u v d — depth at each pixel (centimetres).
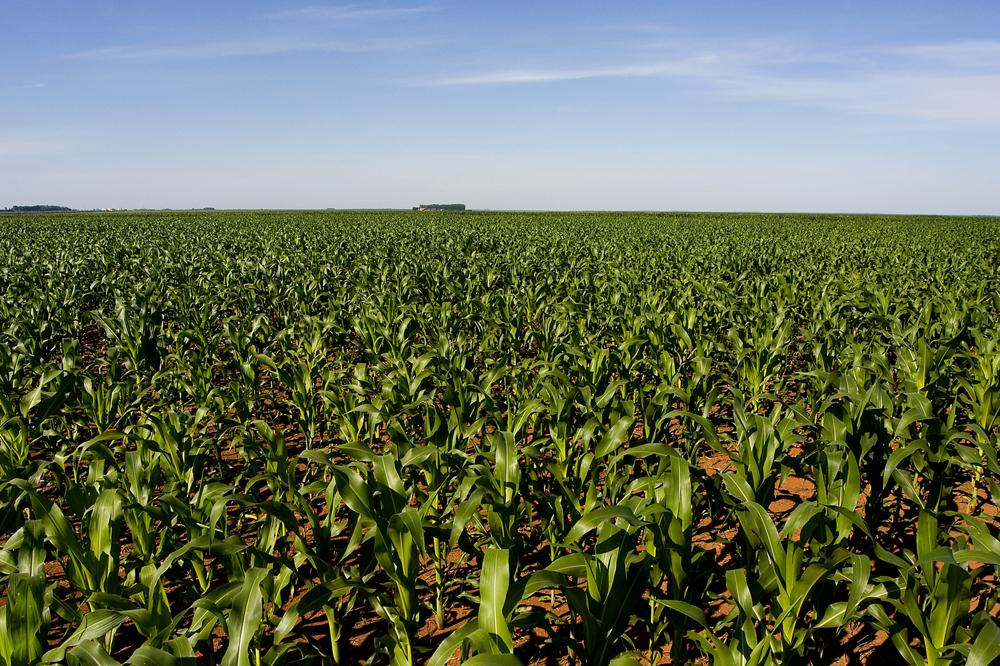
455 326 930
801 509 310
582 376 615
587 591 286
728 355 833
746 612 285
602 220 5916
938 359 616
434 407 462
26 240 2755
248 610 260
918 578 290
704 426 414
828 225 4950
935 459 406
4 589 376
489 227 4150
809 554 357
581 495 460
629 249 2214
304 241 2638
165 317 1105
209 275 1450
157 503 365
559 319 914
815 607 342
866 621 354
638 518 294
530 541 453
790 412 473
